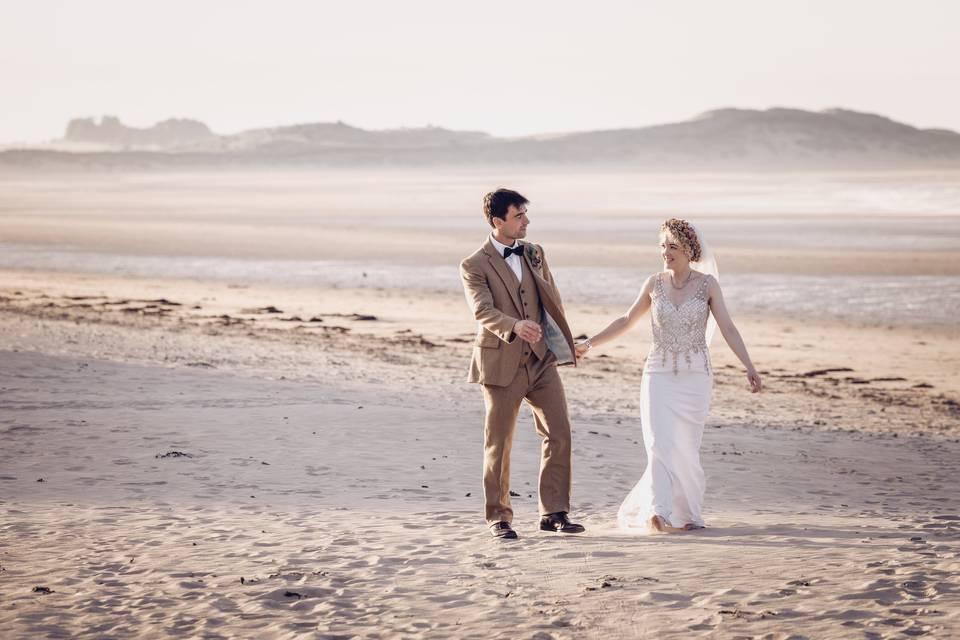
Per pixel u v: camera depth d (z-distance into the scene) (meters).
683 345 7.11
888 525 7.39
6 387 13.70
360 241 53.97
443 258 45.03
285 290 35.28
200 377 15.38
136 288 35.72
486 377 6.80
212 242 53.69
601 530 7.22
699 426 7.15
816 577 5.32
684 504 7.11
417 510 8.00
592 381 18.56
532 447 11.37
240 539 6.81
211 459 9.98
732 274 38.81
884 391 19.38
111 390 13.80
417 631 4.75
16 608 5.22
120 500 8.20
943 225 60.62
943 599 4.77
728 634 4.42
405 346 22.52
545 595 5.26
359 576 5.80
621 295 33.47
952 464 11.81
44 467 9.47
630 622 4.71
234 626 4.90
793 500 9.12
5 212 85.38
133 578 5.79
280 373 16.55
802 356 23.48
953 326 27.72
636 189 151.12
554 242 52.94
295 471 9.57
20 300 30.70
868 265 40.72
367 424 12.09
